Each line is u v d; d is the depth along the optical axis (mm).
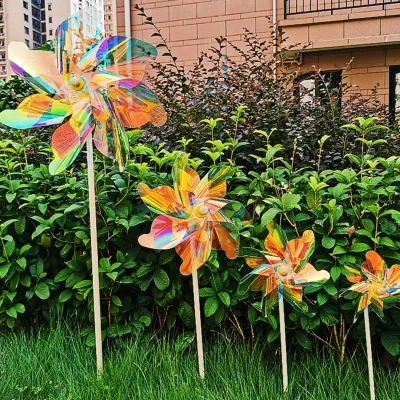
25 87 4465
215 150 2396
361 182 2053
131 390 1866
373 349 2127
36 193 2309
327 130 2863
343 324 2008
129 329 2139
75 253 2193
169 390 1849
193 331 2162
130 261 2127
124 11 6828
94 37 1841
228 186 2312
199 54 6609
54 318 2297
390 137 3008
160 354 2047
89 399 1789
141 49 1814
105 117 1870
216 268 2025
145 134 2846
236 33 6484
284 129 2781
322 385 1855
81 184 2232
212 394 1783
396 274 1684
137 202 2242
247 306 2135
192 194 1809
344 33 6094
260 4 6395
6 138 3145
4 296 2213
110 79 1792
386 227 1941
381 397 1829
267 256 1762
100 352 1926
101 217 2170
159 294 2129
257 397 1771
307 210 2080
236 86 3139
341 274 1969
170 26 6727
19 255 2205
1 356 2107
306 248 1735
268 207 2127
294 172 2277
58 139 1826
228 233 1835
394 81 6227
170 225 1790
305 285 1745
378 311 1739
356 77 6281
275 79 3619
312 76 3500
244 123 2793
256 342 2070
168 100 3127
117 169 2281
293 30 6227
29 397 1840
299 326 2055
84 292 2121
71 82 1814
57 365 2031
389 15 5910
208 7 6570
